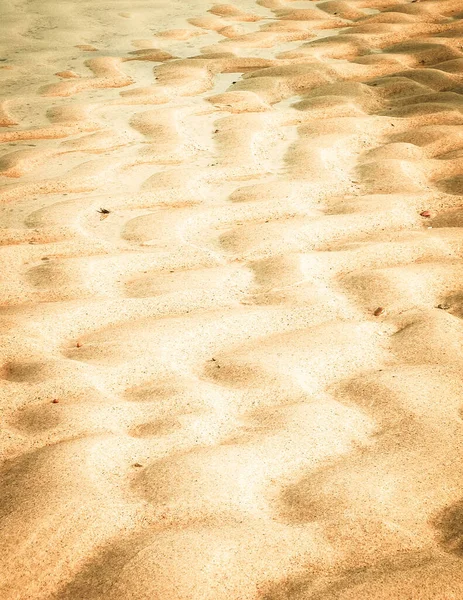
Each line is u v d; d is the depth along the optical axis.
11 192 1.86
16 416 1.30
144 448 1.24
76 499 1.16
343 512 1.16
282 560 1.11
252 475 1.20
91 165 1.97
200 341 1.42
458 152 2.01
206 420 1.28
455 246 1.63
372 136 2.10
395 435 1.26
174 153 2.02
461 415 1.28
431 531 1.14
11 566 1.11
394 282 1.53
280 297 1.51
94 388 1.33
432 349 1.39
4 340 1.41
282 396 1.32
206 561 1.10
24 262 1.62
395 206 1.76
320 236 1.67
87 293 1.53
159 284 1.55
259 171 1.94
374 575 1.09
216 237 1.69
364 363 1.38
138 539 1.13
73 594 1.09
